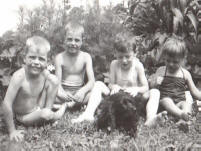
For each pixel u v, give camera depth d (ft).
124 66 4.67
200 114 4.56
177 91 4.66
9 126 3.64
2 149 3.04
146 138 3.45
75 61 4.99
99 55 5.52
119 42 4.43
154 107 4.27
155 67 6.02
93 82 4.96
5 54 5.28
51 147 3.17
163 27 6.36
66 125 3.93
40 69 3.81
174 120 4.26
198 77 5.74
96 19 5.73
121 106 3.59
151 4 6.48
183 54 4.57
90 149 3.18
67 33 4.88
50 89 4.03
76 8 6.09
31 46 3.74
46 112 3.82
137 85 4.79
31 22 5.67
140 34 6.70
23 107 3.97
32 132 3.64
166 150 3.19
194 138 3.49
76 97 4.76
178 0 6.02
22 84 3.84
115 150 3.16
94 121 3.99
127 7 7.73
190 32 6.04
